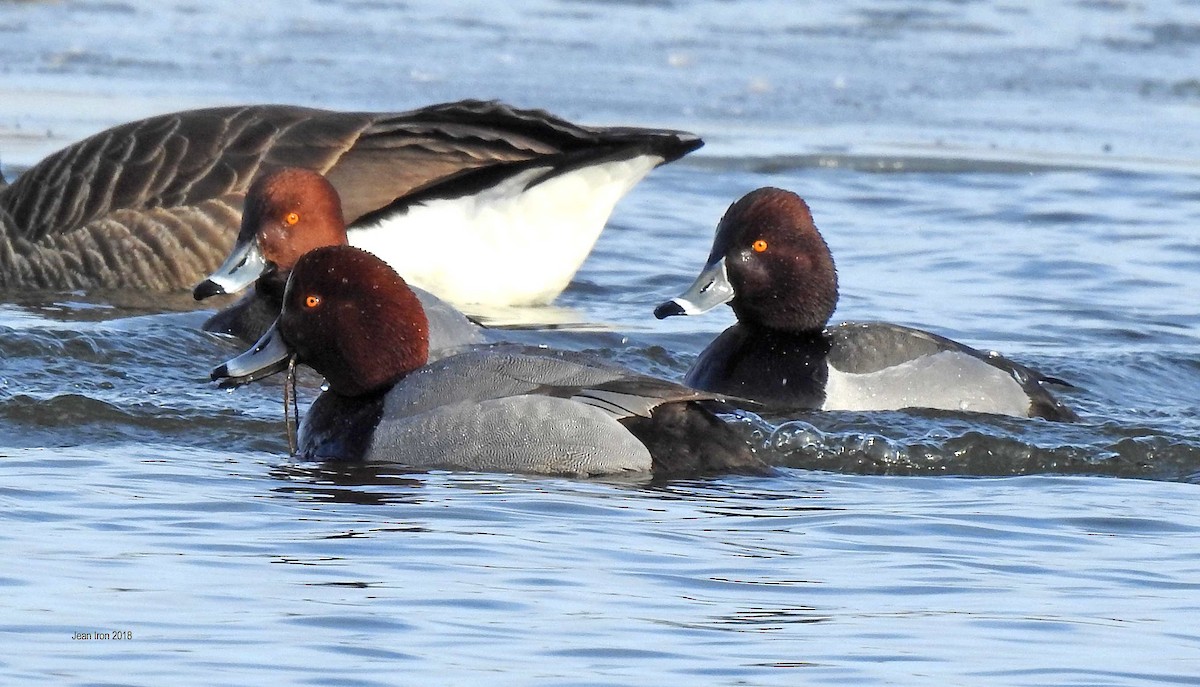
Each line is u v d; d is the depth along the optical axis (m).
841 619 8.59
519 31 29.84
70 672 7.62
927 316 16.28
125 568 9.02
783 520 10.24
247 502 10.34
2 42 27.41
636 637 8.25
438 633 8.22
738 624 8.47
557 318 16.23
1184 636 8.45
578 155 16.47
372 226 16.53
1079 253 18.73
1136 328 16.00
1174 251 18.91
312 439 11.82
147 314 16.05
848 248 18.89
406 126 16.83
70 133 22.09
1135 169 22.64
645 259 18.53
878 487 11.23
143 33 28.62
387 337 11.91
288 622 8.31
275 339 12.09
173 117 17.41
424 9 31.47
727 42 29.59
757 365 13.48
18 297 16.70
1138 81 28.00
